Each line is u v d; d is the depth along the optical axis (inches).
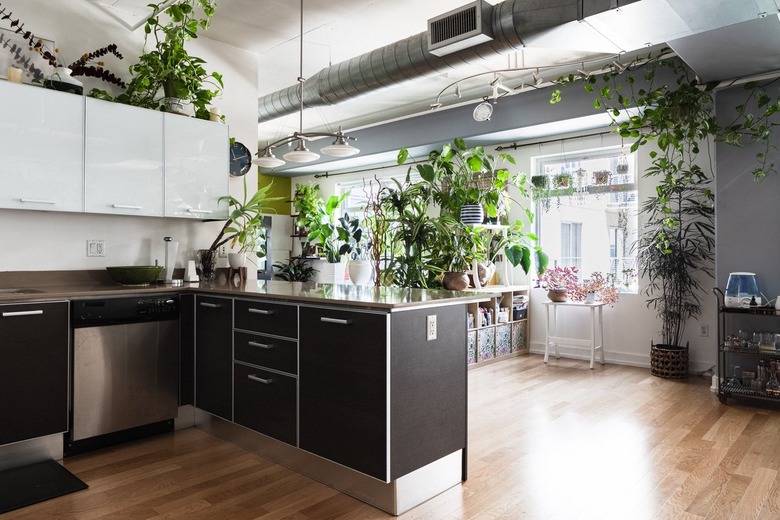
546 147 249.8
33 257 133.8
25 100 118.3
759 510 94.0
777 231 169.2
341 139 163.8
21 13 132.2
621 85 199.9
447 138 254.4
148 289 129.0
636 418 148.9
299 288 129.1
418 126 265.6
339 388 98.0
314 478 107.5
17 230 131.3
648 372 209.9
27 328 109.5
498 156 265.7
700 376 203.5
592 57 195.8
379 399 91.3
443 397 102.0
